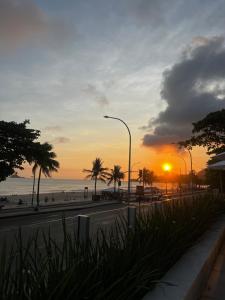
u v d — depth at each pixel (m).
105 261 3.64
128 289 3.30
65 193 94.38
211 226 9.41
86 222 3.85
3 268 2.76
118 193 64.56
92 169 91.00
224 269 6.45
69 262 3.24
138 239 4.57
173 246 5.32
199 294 4.85
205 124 26.47
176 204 8.03
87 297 2.88
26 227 19.77
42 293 2.78
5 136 32.44
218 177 30.27
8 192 148.75
